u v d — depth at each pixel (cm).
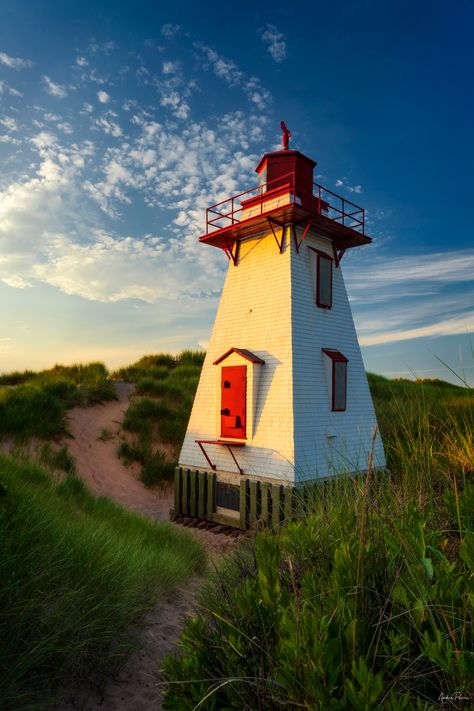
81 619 393
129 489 1658
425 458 410
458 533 318
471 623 192
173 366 3161
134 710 356
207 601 382
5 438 1603
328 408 1413
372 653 204
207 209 1617
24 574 394
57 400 1986
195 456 1543
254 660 228
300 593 261
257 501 1298
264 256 1498
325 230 1495
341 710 172
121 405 2231
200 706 224
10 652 321
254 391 1394
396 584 230
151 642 472
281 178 1523
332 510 363
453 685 177
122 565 541
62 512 764
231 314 1557
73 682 371
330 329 1505
